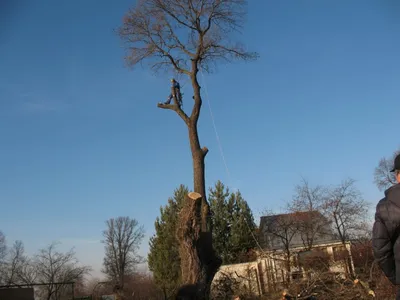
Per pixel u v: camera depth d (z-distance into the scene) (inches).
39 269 1865.2
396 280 138.8
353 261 751.1
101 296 1456.7
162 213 1380.4
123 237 2514.8
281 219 1119.6
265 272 814.5
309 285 594.2
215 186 1316.4
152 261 1343.5
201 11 805.9
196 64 821.9
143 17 819.4
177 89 778.2
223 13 816.9
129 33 832.3
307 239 1091.3
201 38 821.2
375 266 554.6
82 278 1888.5
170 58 833.5
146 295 1266.0
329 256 757.9
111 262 2475.4
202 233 568.7
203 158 737.0
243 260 1154.0
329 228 1151.0
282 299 451.5
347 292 552.4
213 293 731.4
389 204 137.3
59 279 1846.7
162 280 1251.2
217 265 581.3
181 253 549.0
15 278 1882.4
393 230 136.3
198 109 774.5
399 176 143.3
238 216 1253.7
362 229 1123.3
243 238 1215.6
